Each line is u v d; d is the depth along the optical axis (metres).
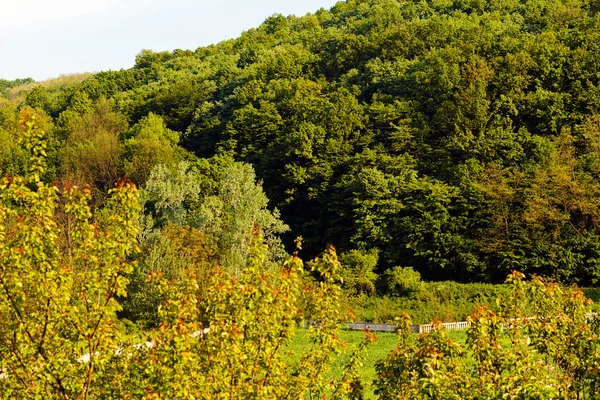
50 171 89.94
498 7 147.62
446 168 83.06
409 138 90.38
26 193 13.12
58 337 13.31
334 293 15.42
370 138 94.75
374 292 65.31
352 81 123.88
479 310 14.98
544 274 65.75
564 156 75.62
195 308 14.22
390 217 76.62
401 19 158.12
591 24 109.38
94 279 13.28
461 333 47.88
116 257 13.53
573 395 15.02
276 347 14.23
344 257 69.69
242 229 61.59
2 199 13.30
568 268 64.38
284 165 93.94
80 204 13.67
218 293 14.48
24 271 12.80
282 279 14.18
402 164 85.25
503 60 100.00
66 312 13.21
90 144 94.38
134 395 13.91
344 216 81.06
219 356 13.41
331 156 92.19
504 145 81.69
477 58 102.94
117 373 14.16
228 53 185.62
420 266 73.31
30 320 13.14
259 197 67.12
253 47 174.12
